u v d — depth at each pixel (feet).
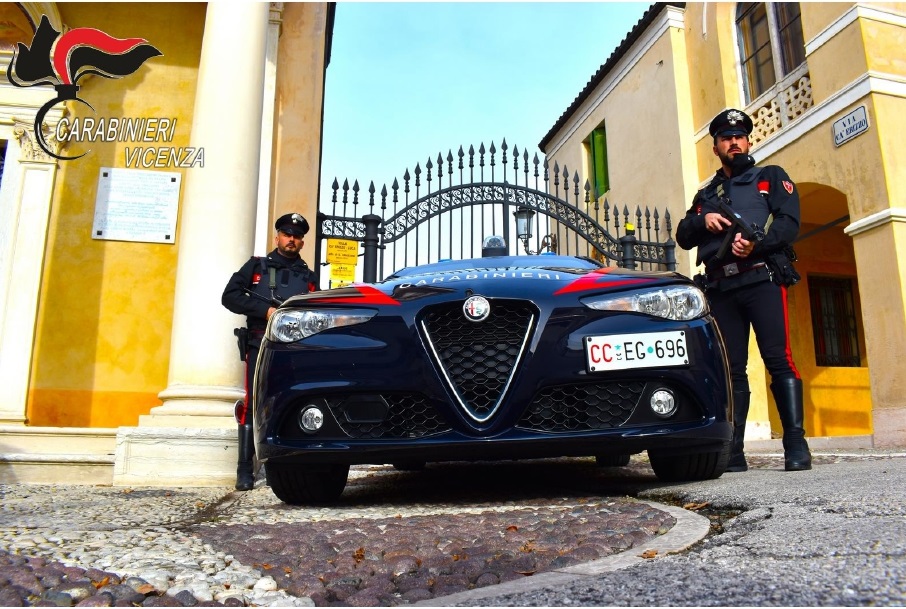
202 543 6.06
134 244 21.12
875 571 3.38
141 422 14.71
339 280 22.70
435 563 4.97
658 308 8.01
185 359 15.12
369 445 7.78
